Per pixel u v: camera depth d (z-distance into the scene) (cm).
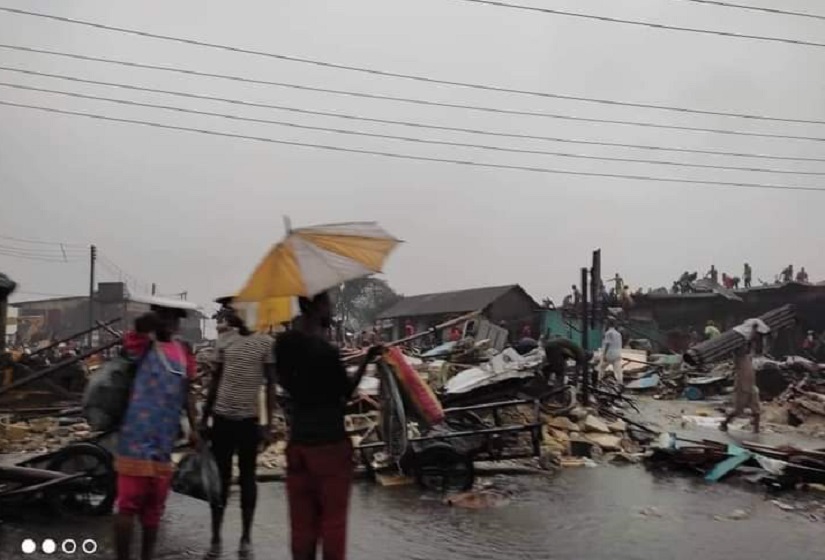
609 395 1625
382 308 7250
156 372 553
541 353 1327
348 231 515
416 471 940
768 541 712
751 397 1565
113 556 633
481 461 1076
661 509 847
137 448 540
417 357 1794
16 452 1250
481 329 2023
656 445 1184
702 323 3909
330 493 470
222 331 684
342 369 475
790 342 3531
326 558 469
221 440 666
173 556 635
